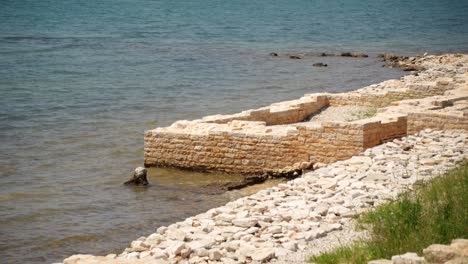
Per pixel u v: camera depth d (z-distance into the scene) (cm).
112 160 3559
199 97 5519
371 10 18700
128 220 2639
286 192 2473
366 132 3111
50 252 2348
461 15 16888
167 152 3309
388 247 1720
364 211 2148
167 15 15900
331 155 3142
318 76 6894
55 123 4453
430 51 9338
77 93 5656
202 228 2102
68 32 11456
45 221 2653
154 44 9831
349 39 11088
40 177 3262
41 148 3809
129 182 3109
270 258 1833
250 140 3192
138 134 4141
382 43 10494
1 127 4322
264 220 2144
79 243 2422
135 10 17300
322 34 11906
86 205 2836
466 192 1984
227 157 3222
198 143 3256
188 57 8331
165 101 5312
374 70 7375
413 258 1510
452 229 1762
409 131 3347
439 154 2855
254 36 11344
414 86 4403
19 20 13750
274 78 6694
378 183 2483
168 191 2989
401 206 1938
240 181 3095
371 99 4372
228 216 2167
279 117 3869
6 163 3503
